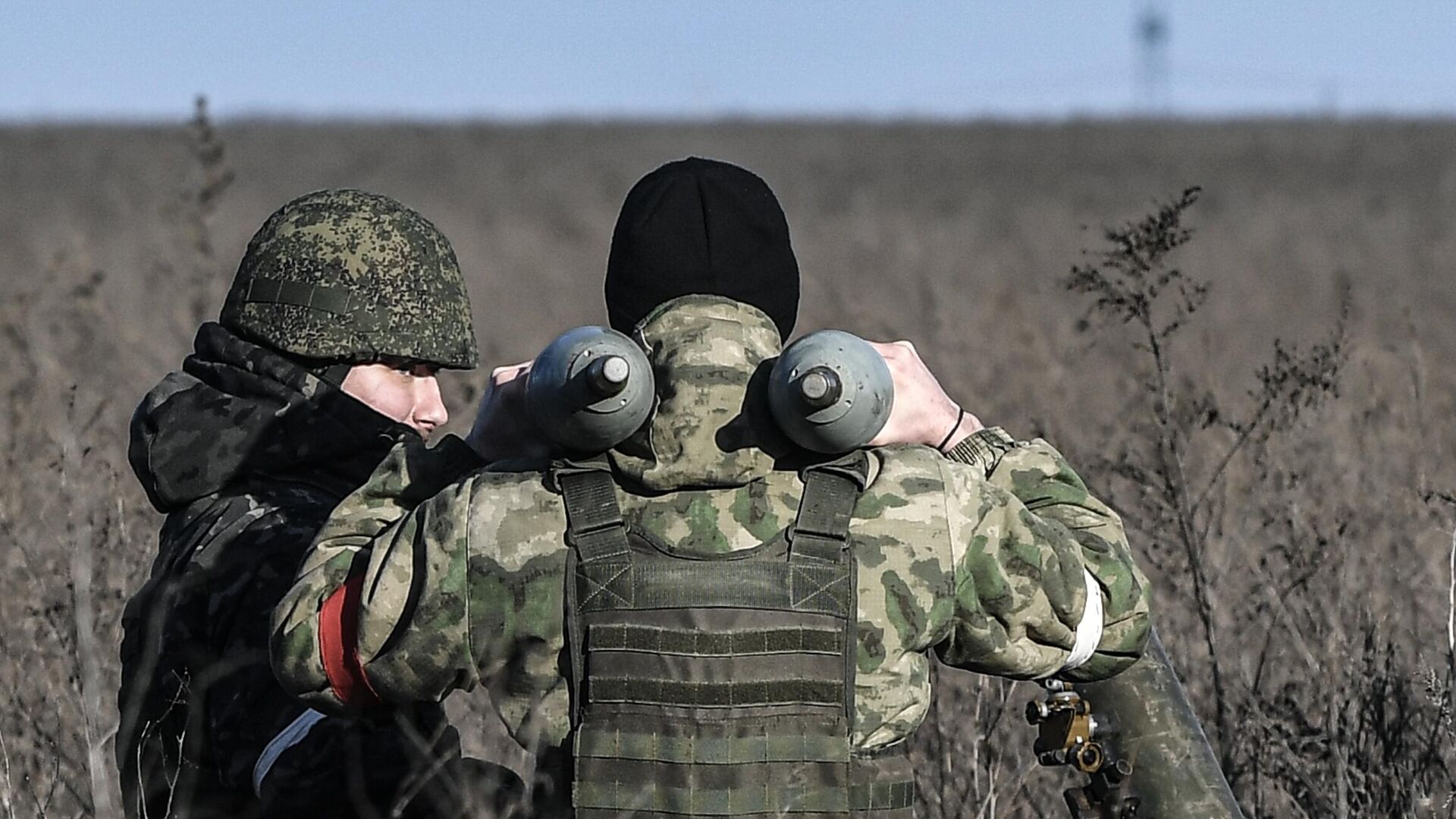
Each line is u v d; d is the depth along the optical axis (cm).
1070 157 15150
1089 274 1477
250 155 14838
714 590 854
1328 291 4566
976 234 7925
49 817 1203
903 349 938
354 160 14975
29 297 2625
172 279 2964
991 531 882
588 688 860
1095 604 905
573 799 856
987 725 1344
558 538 872
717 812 842
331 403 1103
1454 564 1398
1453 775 1312
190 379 1124
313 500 1098
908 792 884
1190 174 13350
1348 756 1316
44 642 1334
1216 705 1344
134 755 1093
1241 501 1555
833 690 857
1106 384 2295
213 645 1058
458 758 1044
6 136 14838
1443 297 4331
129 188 9981
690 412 868
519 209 10575
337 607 902
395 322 1135
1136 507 1559
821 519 863
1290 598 1462
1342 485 1628
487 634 876
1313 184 12156
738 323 891
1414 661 1456
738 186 930
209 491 1091
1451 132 16038
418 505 939
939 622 873
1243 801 1328
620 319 930
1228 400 1898
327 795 1020
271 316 1123
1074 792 983
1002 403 2188
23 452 1656
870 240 7225
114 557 1372
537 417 860
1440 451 1725
